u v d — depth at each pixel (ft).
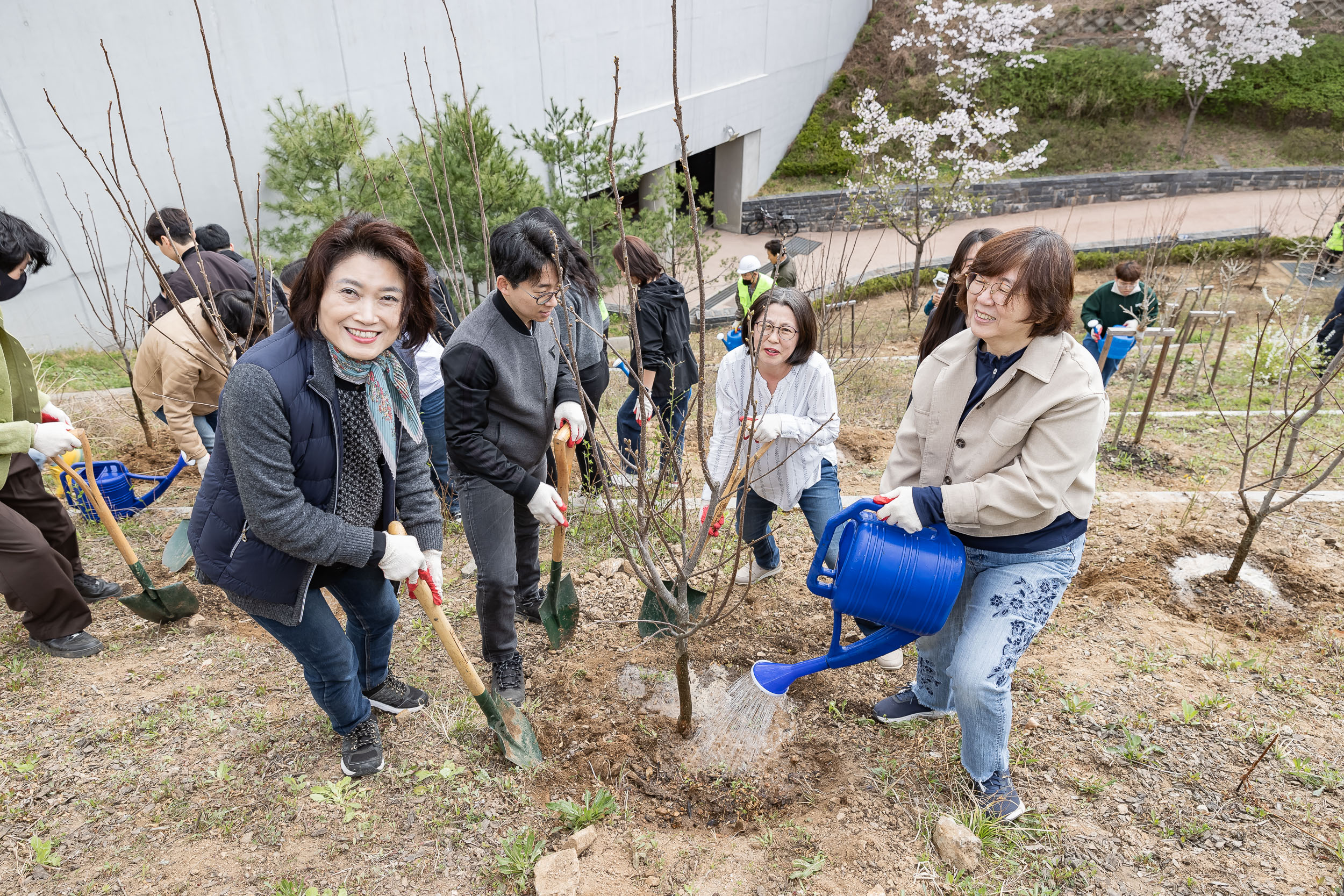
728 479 9.45
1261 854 7.38
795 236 67.26
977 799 8.02
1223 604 11.68
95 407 20.20
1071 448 6.98
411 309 6.89
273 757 8.63
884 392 24.53
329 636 7.71
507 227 7.89
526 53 47.85
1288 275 48.70
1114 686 9.76
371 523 7.76
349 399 7.04
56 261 30.66
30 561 9.72
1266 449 18.02
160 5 31.37
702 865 7.53
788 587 12.38
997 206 72.59
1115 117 75.97
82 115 30.19
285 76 35.88
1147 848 7.50
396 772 8.41
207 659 10.37
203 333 13.28
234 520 6.94
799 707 9.80
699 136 65.92
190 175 33.58
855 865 7.45
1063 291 6.66
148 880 7.15
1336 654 10.37
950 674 7.64
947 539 7.56
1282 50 69.82
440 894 7.09
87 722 9.06
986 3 79.66
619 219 5.97
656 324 14.57
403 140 38.55
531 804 8.13
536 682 10.18
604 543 13.65
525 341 8.69
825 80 81.61
